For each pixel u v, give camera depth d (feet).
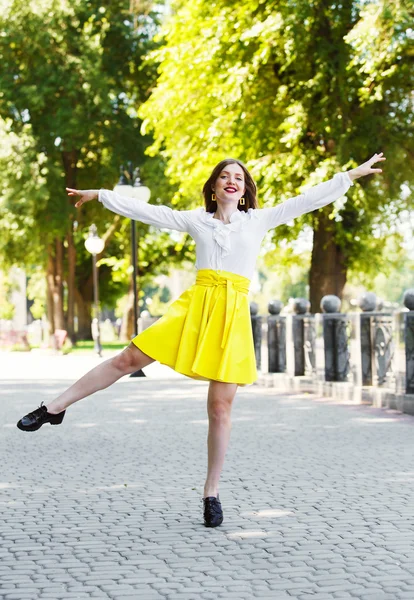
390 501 22.08
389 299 334.65
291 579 15.55
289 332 59.26
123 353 19.36
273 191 79.05
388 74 70.79
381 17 67.31
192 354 19.31
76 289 177.27
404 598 14.38
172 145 90.12
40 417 18.85
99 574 16.01
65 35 124.36
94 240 110.22
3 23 122.52
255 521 20.06
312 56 75.15
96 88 122.93
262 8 76.48
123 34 129.08
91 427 38.99
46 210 123.13
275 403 48.85
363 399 48.32
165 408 46.96
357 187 75.15
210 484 19.90
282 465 27.84
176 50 84.07
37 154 122.21
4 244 126.00
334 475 25.89
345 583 15.24
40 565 16.71
